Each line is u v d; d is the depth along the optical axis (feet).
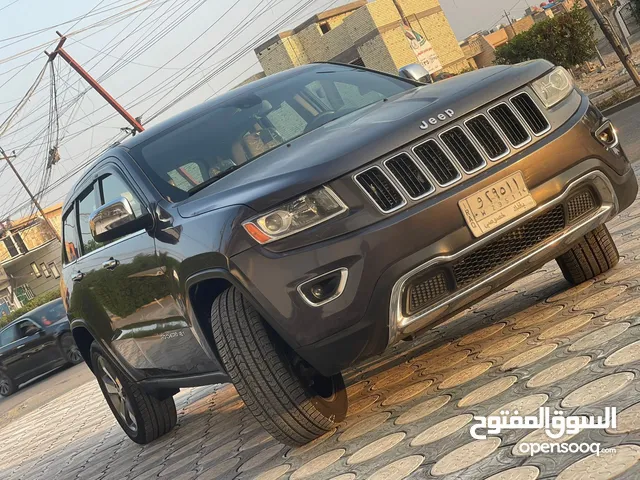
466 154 11.34
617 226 18.62
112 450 20.21
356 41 146.82
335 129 12.73
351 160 10.93
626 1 71.31
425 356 14.71
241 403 19.01
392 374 14.48
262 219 10.87
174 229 12.47
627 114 45.80
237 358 11.69
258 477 11.88
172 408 18.76
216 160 13.80
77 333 18.29
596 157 12.23
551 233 11.98
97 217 13.10
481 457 8.85
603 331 11.28
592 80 90.63
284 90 15.70
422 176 11.03
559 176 11.79
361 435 11.60
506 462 8.43
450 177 11.14
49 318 55.77
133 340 15.52
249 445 14.35
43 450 25.46
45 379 56.59
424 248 10.78
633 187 12.97
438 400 11.57
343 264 10.64
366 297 10.69
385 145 11.05
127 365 16.88
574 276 14.66
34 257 169.78
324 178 10.82
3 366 55.01
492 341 13.47
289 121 14.60
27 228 168.55
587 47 76.43
